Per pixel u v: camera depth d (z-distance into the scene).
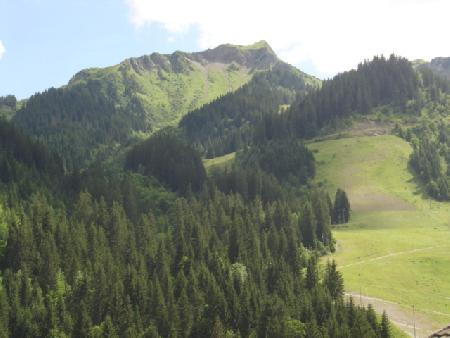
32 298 123.25
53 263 134.62
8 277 127.00
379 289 152.62
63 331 113.38
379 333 111.44
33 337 112.25
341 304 121.88
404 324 130.50
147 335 112.50
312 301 123.38
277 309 117.19
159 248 147.88
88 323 113.38
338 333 106.69
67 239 146.00
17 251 138.12
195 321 122.19
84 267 138.75
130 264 145.25
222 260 150.50
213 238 165.75
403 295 148.50
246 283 133.75
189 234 165.88
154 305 123.12
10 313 115.25
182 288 130.25
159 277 137.38
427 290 152.38
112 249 153.25
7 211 165.25
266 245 165.50
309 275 143.25
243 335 118.88
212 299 125.44
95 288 127.12
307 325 110.31
